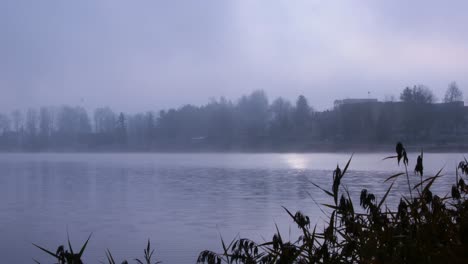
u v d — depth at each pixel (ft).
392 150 288.92
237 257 12.63
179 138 574.97
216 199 120.06
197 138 561.43
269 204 104.22
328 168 239.50
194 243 62.80
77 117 654.53
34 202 121.08
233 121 534.37
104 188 160.04
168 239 66.74
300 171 226.38
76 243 66.64
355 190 108.06
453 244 8.39
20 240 69.77
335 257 9.42
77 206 111.65
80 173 241.14
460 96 266.16
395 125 295.07
